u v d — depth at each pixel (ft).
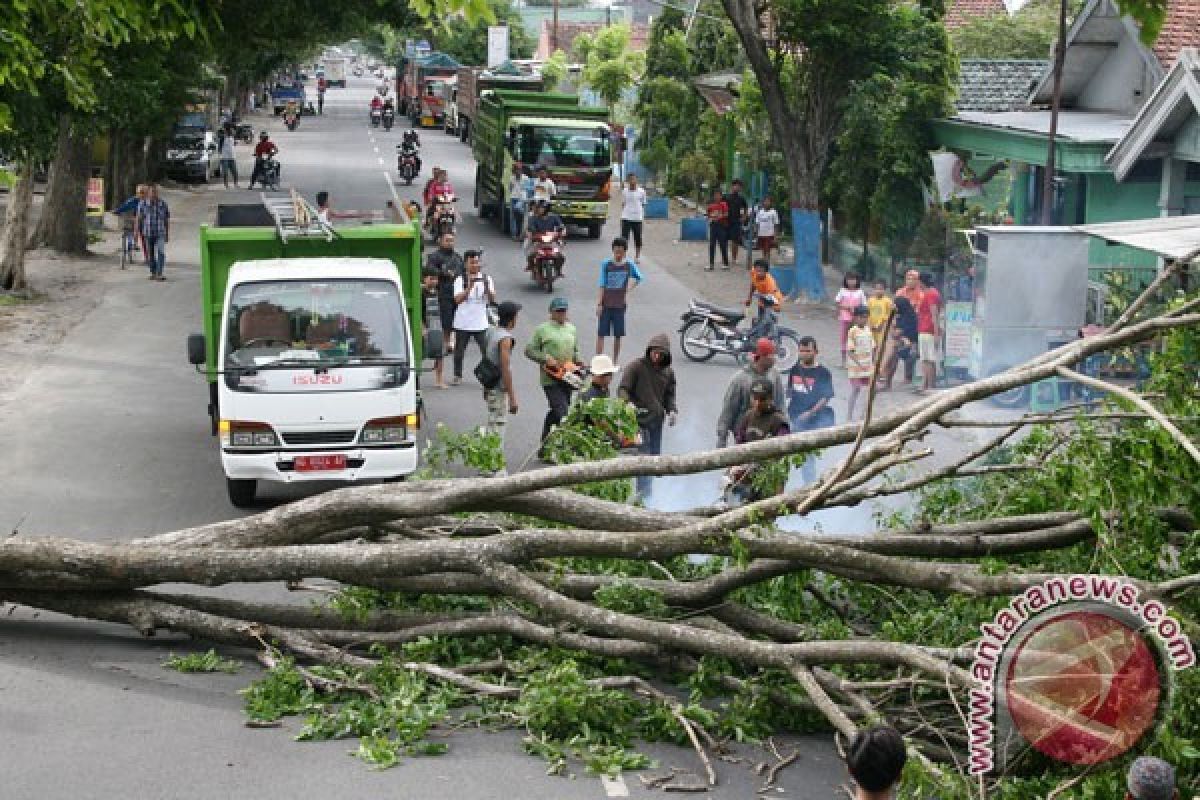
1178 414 51.88
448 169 327.06
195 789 49.08
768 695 54.95
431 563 58.70
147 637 64.54
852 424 55.52
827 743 55.67
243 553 60.64
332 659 59.77
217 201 263.29
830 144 181.57
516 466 97.66
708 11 284.00
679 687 59.16
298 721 55.72
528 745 53.47
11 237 164.25
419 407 96.37
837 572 56.70
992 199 179.11
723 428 81.71
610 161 225.15
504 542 58.49
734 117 227.20
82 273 181.57
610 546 57.77
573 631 59.67
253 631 61.57
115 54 133.18
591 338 148.87
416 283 96.37
